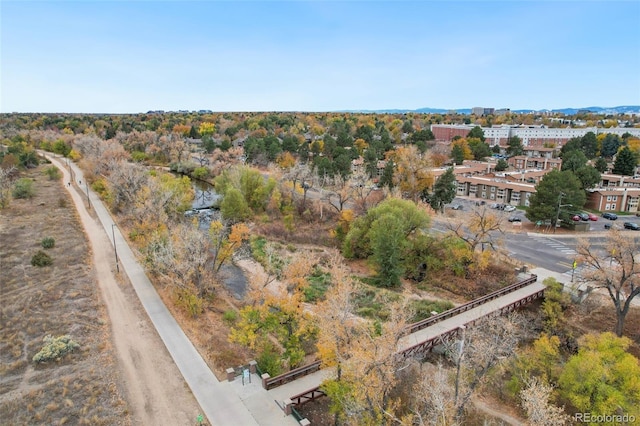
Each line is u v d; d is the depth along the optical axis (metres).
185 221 63.47
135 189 65.62
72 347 31.36
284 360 31.69
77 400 26.02
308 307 42.53
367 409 22.36
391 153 111.00
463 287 47.50
